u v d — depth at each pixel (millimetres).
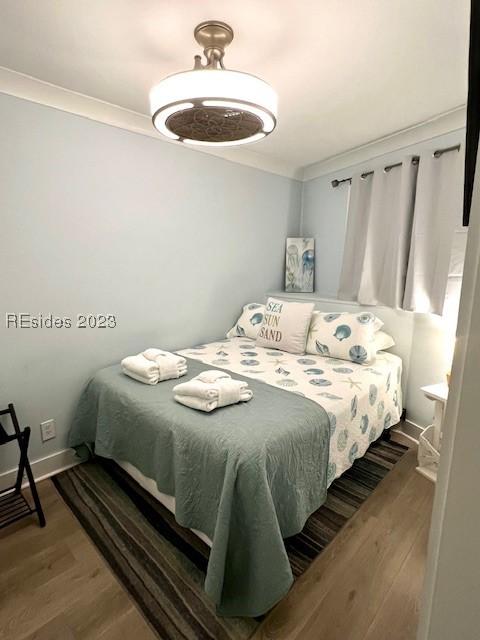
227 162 2625
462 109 1963
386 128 2250
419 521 1631
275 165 2932
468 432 368
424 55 1468
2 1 1165
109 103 1891
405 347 2391
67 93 1754
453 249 1872
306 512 1402
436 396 1785
